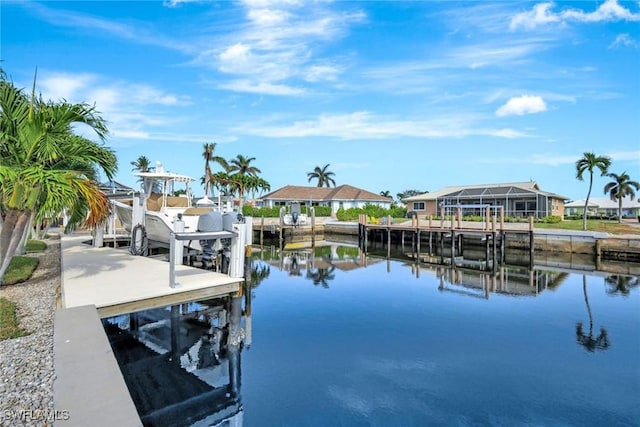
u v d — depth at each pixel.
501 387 6.75
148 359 8.01
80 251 13.95
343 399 6.36
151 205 14.21
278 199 53.47
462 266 21.42
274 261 23.42
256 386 6.82
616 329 10.03
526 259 23.67
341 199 51.91
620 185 43.19
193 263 12.17
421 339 9.23
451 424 5.62
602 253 22.38
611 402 6.22
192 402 6.34
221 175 52.47
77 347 4.04
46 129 6.93
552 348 8.64
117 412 2.91
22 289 8.36
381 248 31.22
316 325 10.35
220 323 10.01
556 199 42.44
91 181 7.89
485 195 39.03
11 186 6.49
